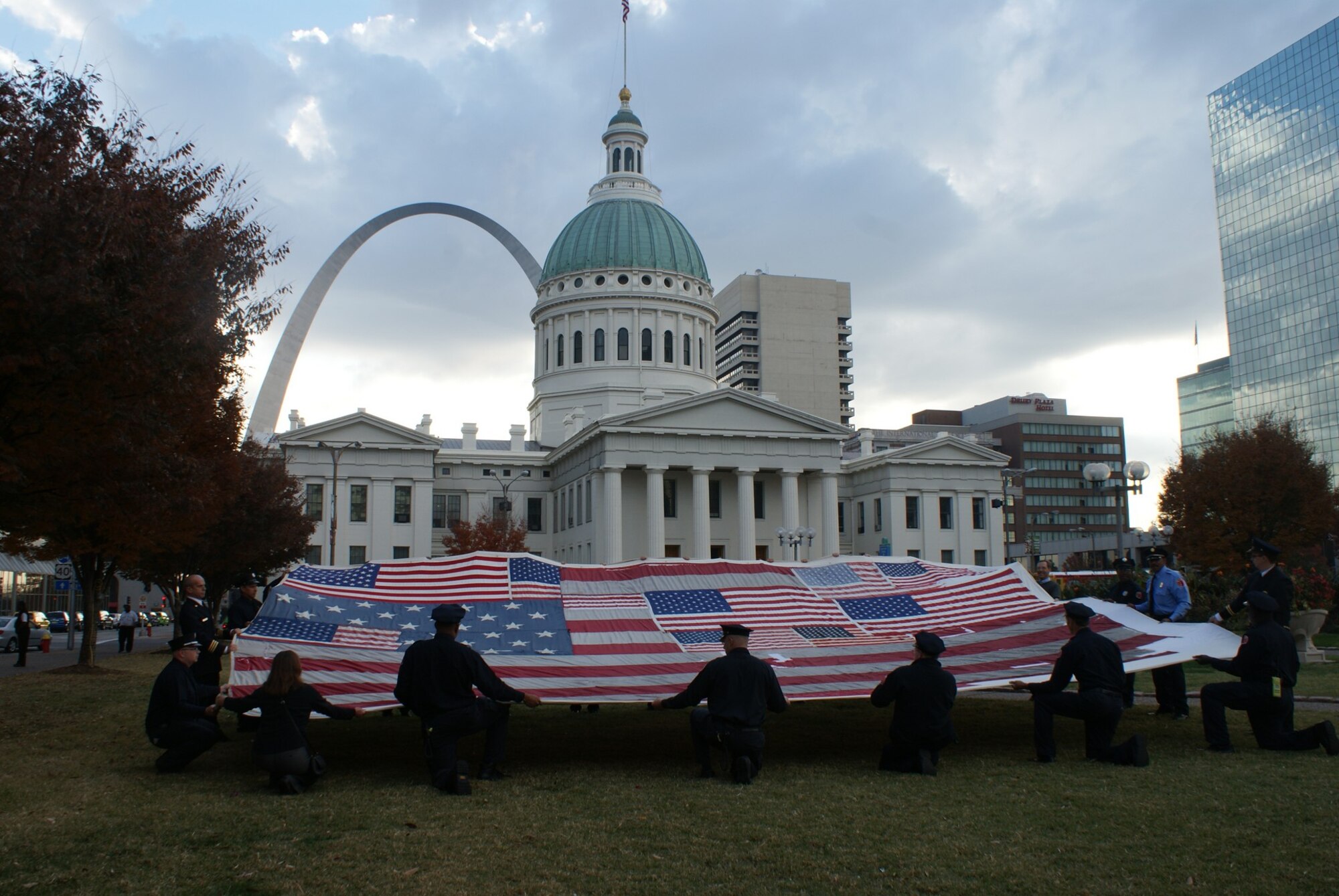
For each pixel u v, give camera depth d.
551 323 115.31
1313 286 149.62
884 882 9.74
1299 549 71.50
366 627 18.31
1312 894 9.31
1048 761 15.62
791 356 197.75
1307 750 16.22
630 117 125.44
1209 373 177.62
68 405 19.95
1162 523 75.88
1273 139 156.38
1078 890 9.48
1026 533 194.00
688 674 16.61
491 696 14.17
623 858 10.49
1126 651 17.94
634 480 89.19
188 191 24.12
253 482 50.44
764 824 11.75
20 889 9.58
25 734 18.94
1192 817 11.91
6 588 87.75
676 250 115.69
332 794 13.48
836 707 23.73
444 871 10.07
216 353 23.80
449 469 100.94
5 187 17.64
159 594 113.50
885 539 99.75
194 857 10.56
